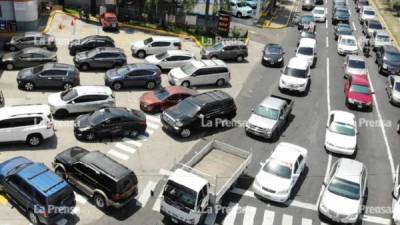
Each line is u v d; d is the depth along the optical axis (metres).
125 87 33.72
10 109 25.14
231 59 43.16
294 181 23.41
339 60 45.88
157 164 25.05
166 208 20.19
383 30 53.00
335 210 21.27
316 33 55.94
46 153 24.80
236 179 23.00
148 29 49.38
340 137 27.81
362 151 28.55
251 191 23.36
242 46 43.09
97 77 35.34
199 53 44.47
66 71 32.12
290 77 36.41
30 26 44.28
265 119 28.95
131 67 33.78
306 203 22.89
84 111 28.84
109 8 51.69
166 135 28.27
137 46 40.75
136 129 27.44
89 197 21.52
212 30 51.22
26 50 35.50
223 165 23.16
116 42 44.34
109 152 25.67
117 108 27.59
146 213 21.14
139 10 52.12
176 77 34.81
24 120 24.67
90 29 47.25
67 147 25.64
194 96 29.72
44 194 18.64
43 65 32.62
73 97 28.47
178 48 41.94
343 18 60.22
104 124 26.36
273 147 28.05
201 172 21.64
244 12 59.69
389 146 29.50
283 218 21.59
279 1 73.81
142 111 30.59
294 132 30.19
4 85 32.19
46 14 49.06
